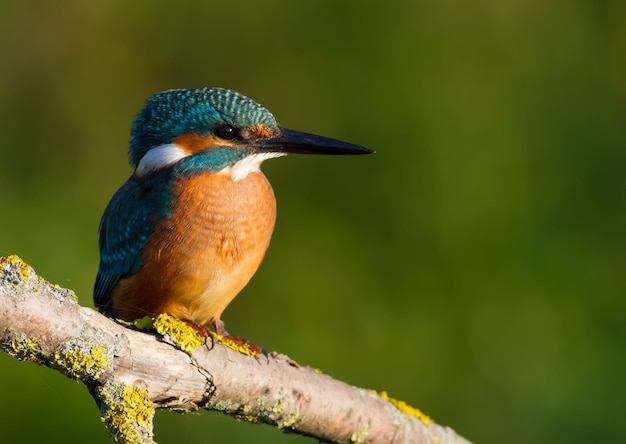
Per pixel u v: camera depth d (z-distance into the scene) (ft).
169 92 27.25
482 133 38.22
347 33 40.81
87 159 42.60
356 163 39.04
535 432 34.91
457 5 40.52
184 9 43.47
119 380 18.83
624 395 34.99
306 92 40.98
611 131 39.29
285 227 39.09
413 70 39.40
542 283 36.42
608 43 41.24
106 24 43.78
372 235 38.29
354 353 36.65
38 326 17.75
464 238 36.94
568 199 37.73
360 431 23.86
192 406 20.80
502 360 35.68
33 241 38.40
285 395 22.16
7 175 41.96
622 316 36.06
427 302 36.63
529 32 40.65
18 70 43.55
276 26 42.22
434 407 35.42
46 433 32.89
